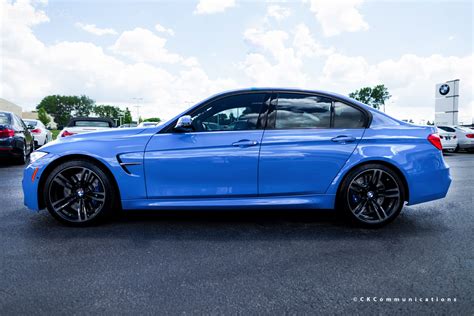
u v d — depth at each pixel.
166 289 2.05
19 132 8.46
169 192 3.22
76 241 2.89
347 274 2.27
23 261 2.45
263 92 3.38
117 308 1.84
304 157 3.21
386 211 3.32
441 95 22.25
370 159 3.23
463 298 1.96
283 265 2.41
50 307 1.85
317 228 3.29
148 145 3.21
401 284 2.13
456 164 10.04
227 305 1.88
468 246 2.80
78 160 3.24
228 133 3.24
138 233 3.11
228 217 3.66
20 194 4.93
